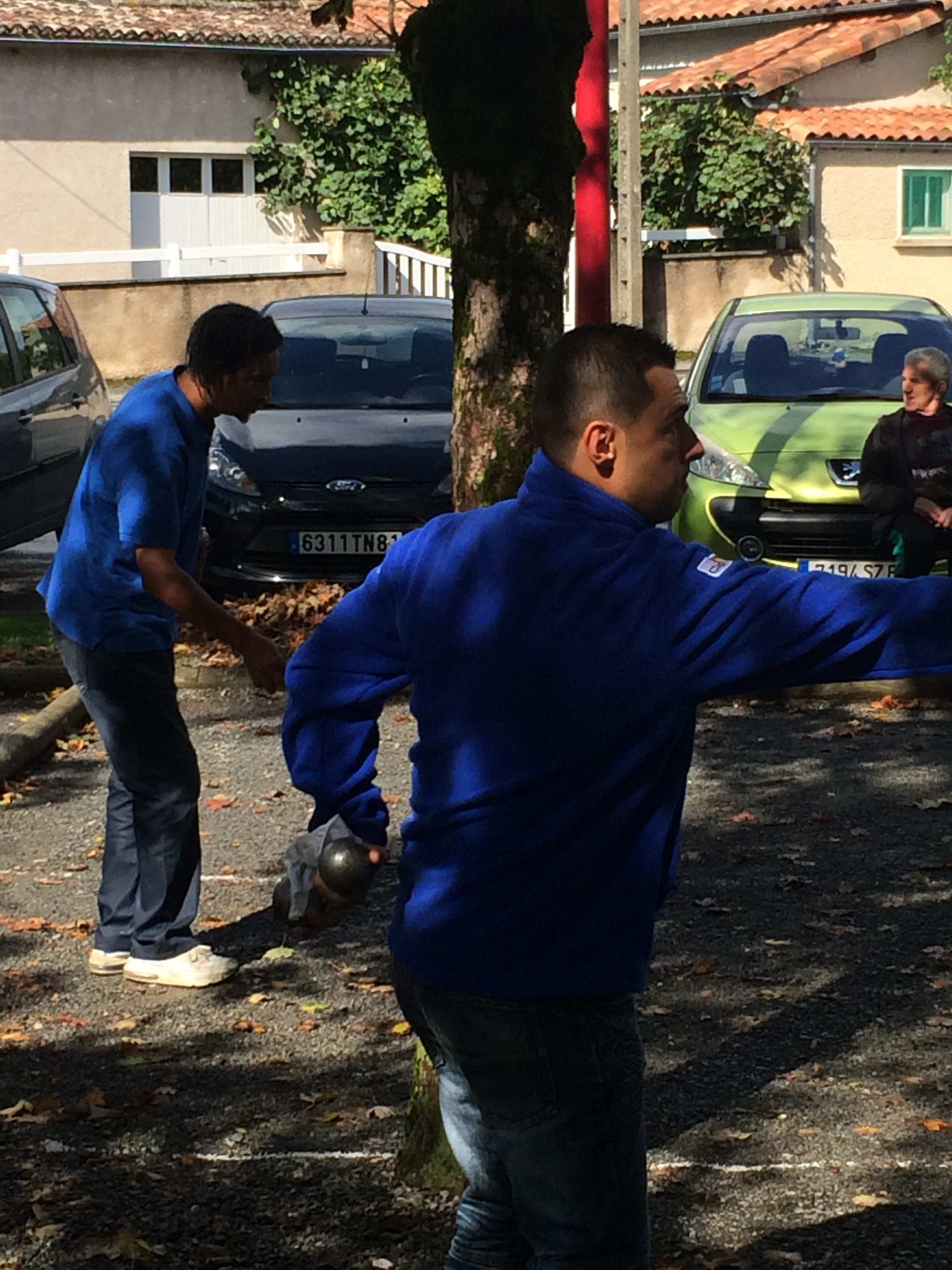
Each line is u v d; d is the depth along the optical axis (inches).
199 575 220.8
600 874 104.8
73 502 210.8
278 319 518.9
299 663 116.6
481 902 105.1
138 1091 188.7
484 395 162.7
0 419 466.9
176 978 218.4
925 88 1222.3
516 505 109.5
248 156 1193.4
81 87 1130.0
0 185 1117.1
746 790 307.1
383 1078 192.2
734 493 416.8
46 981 221.9
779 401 457.7
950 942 232.2
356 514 438.3
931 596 100.7
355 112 1187.3
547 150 160.2
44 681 380.2
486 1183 114.5
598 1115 106.0
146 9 1179.3
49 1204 163.2
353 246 1092.5
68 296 1010.7
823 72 1188.5
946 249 1197.1
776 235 1166.3
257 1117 182.5
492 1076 106.4
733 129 1151.6
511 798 104.3
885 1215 160.4
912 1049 198.8
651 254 1161.4
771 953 229.3
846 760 326.0
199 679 383.9
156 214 1172.5
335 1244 155.3
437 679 108.0
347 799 117.7
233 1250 154.4
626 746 103.1
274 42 1153.4
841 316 491.5
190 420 202.5
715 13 1238.9
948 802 297.1
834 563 414.3
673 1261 152.3
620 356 106.2
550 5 159.0
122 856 222.2
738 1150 174.1
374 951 231.9
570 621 103.6
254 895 253.6
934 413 382.6
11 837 282.8
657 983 219.6
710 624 101.2
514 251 161.0
